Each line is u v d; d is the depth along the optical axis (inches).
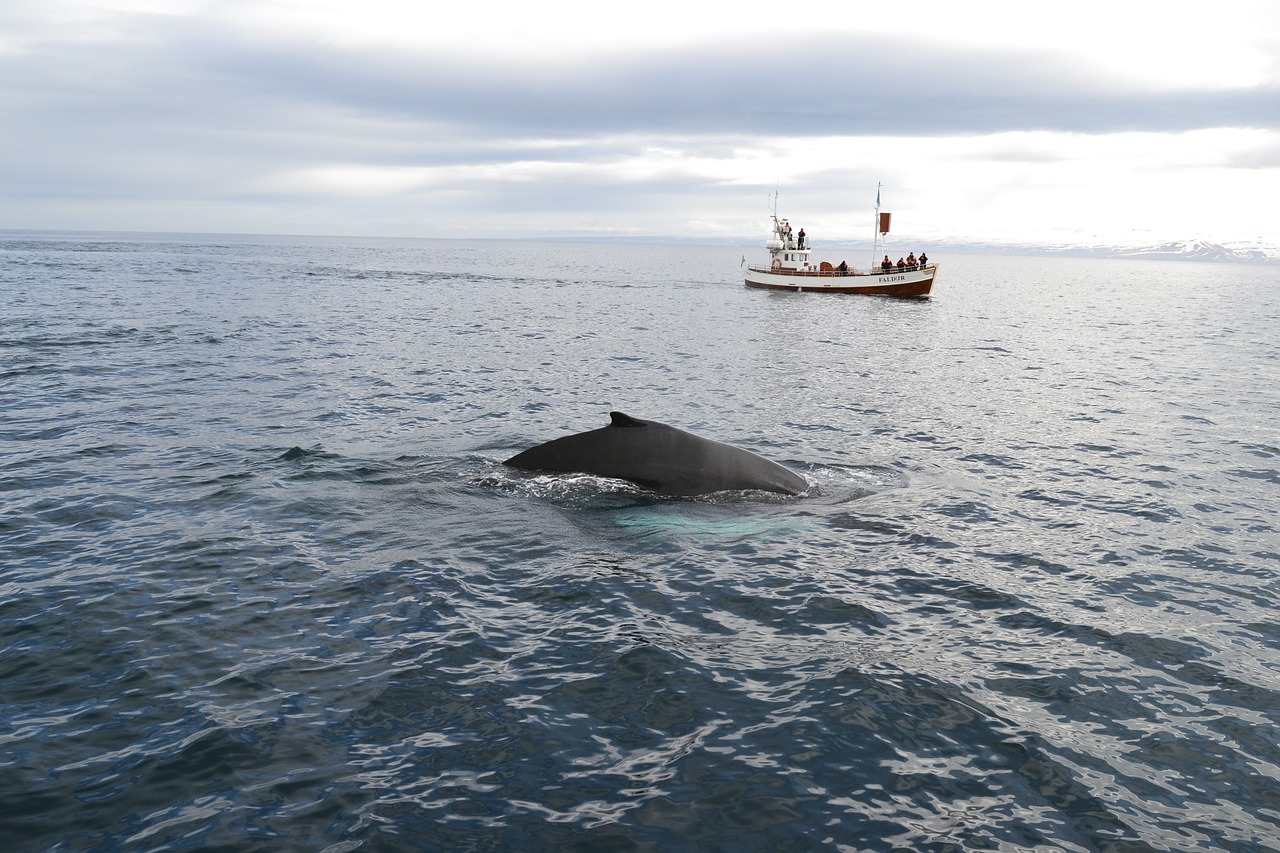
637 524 423.2
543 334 1430.9
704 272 5216.5
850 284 2901.1
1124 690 283.4
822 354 1275.8
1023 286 4766.2
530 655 294.7
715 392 881.5
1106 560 405.7
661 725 253.8
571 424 681.6
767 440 644.1
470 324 1563.7
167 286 2263.8
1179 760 244.1
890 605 346.6
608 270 5098.4
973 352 1360.7
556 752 237.8
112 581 344.8
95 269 2977.4
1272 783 234.1
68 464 511.5
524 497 458.6
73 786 216.1
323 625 312.0
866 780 229.3
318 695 264.1
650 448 472.4
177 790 215.6
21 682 267.0
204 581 347.3
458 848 197.3
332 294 2244.1
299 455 542.3
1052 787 229.1
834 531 429.1
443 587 347.9
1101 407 842.2
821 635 317.7
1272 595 369.4
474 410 730.8
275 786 218.5
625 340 1385.3
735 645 307.4
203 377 845.2
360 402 744.3
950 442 657.6
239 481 484.7
